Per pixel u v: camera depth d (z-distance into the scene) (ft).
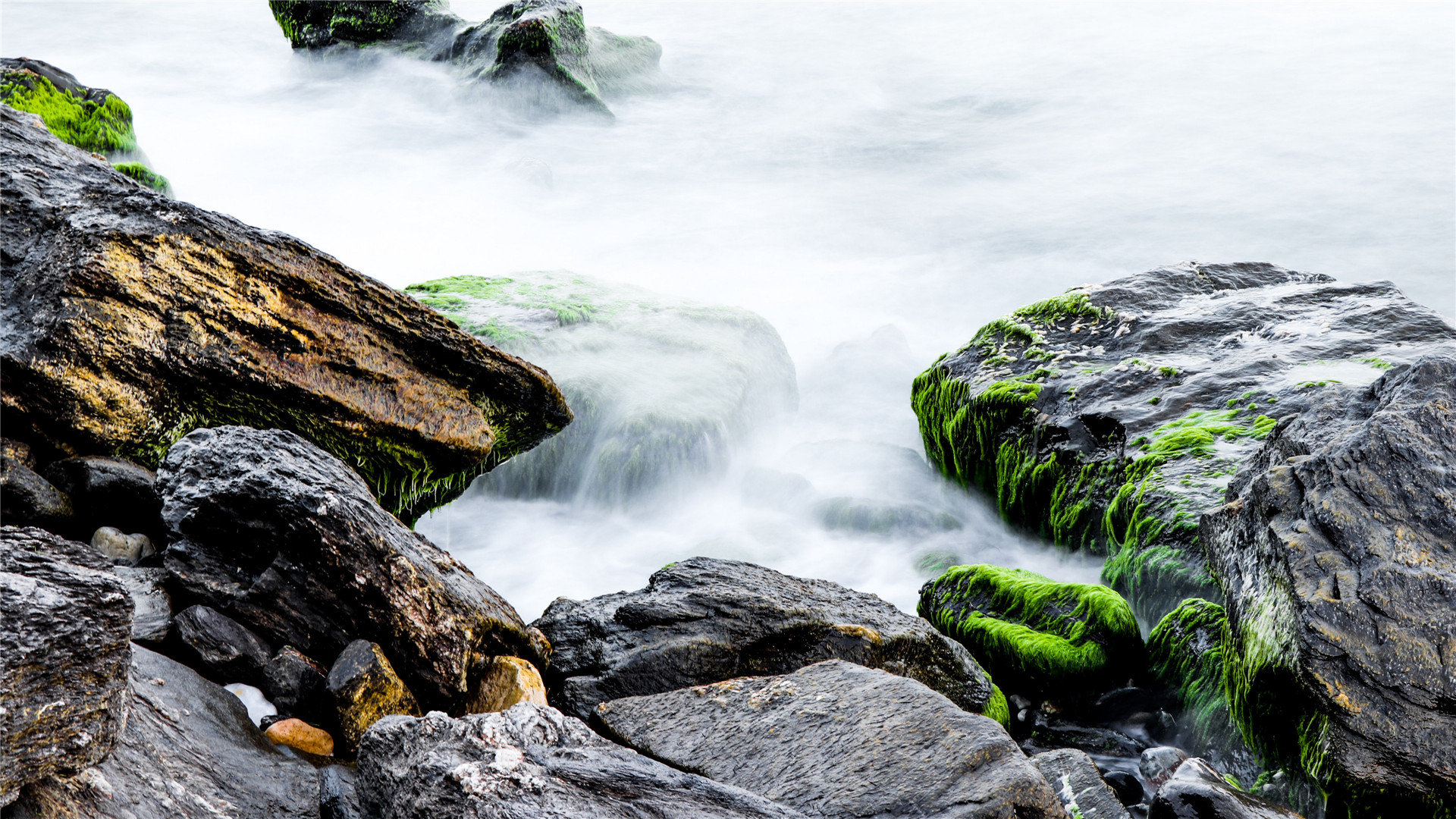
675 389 35.78
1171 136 88.07
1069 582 26.37
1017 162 85.25
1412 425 16.56
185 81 92.63
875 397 44.52
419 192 70.59
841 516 31.76
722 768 13.93
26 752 9.60
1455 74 95.30
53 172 22.21
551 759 11.76
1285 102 92.89
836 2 129.59
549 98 82.02
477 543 31.76
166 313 19.90
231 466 16.34
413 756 11.72
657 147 83.25
